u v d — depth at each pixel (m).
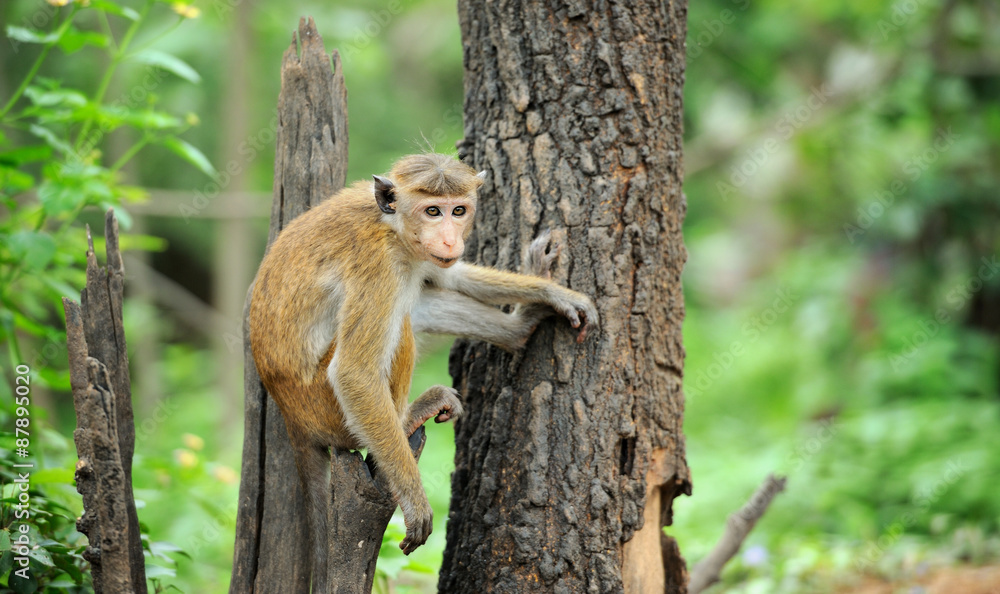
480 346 8.61
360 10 24.22
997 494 15.05
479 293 8.20
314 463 7.83
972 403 18.98
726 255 37.09
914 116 20.55
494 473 8.10
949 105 20.30
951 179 20.05
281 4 21.83
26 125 9.30
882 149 22.33
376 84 27.72
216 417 21.62
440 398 8.20
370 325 7.75
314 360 7.79
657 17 8.09
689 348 27.56
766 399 24.27
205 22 22.19
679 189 8.43
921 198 19.67
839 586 12.38
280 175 8.27
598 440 7.80
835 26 24.70
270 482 8.00
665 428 8.12
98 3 9.12
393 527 8.93
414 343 8.30
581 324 7.86
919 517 15.16
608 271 7.90
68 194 8.83
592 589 7.68
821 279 22.78
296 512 7.96
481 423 8.43
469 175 8.03
